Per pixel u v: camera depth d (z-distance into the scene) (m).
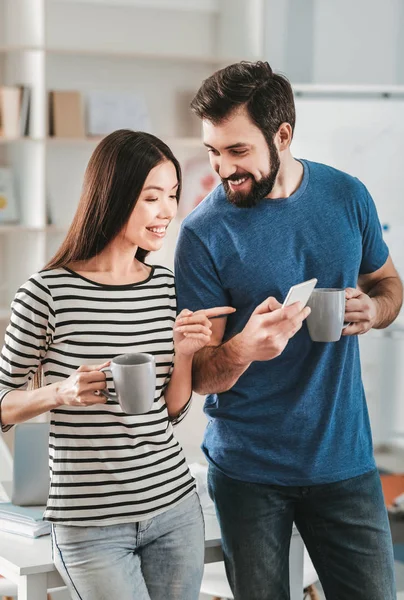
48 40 5.37
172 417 2.15
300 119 5.02
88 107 5.35
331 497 2.25
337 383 2.23
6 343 2.02
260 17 5.27
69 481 1.97
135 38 5.57
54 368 2.00
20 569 2.06
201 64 5.71
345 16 5.73
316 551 2.33
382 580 2.25
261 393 2.24
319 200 2.24
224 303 2.26
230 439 2.27
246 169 2.11
